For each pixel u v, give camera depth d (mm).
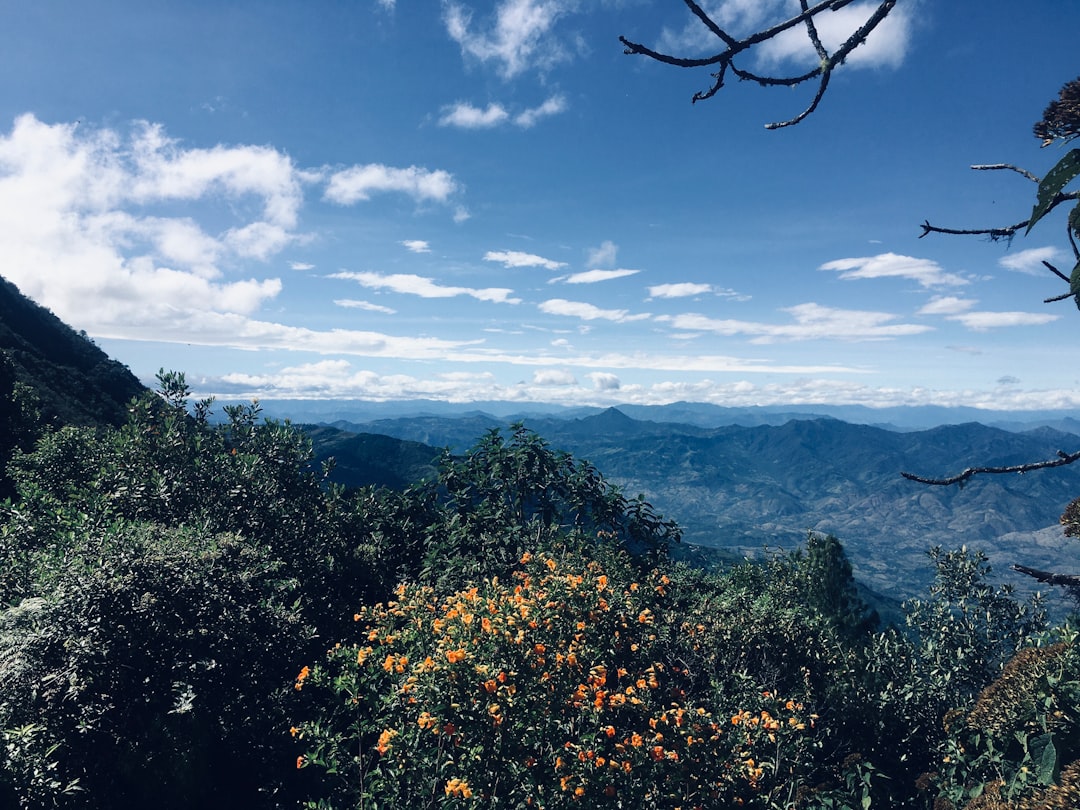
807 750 7957
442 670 5906
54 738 6285
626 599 7965
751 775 6332
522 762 5605
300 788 8195
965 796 6270
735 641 10594
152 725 7180
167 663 7785
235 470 14828
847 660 11875
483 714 5758
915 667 14109
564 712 6113
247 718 8398
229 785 7805
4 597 8086
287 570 12836
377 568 15148
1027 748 4754
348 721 8406
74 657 6824
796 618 11875
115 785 6656
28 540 10508
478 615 6695
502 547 13609
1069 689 4719
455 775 5691
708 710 8328
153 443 14547
